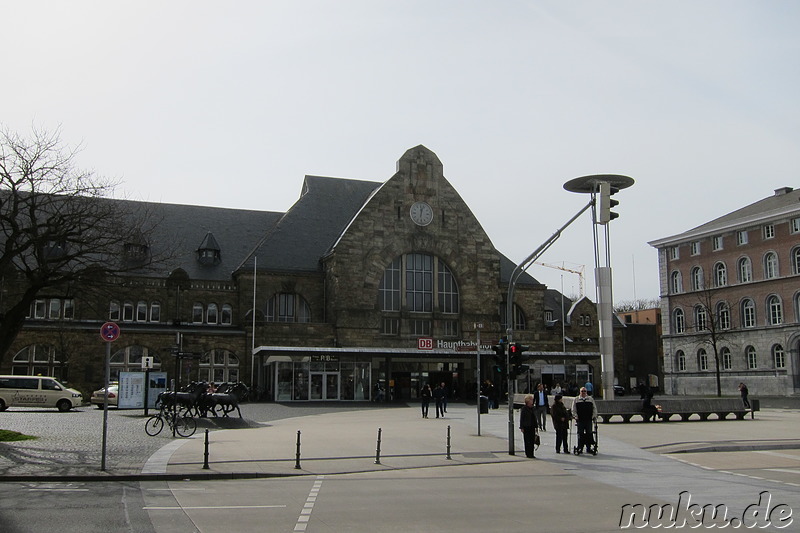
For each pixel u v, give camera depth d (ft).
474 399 209.46
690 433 109.70
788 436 105.09
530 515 45.98
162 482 62.18
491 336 223.30
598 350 241.14
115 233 102.94
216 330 200.13
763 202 294.87
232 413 141.90
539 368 221.66
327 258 215.51
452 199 226.99
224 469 68.08
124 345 189.47
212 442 90.43
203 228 227.81
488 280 226.99
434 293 221.05
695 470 72.02
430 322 219.20
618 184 133.49
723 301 284.61
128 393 148.56
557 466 74.69
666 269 309.42
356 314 209.26
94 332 186.29
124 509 47.55
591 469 72.64
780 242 264.52
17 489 56.95
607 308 140.26
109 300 121.80
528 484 61.57
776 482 62.64
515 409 163.12
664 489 58.08
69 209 102.27
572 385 192.03
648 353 297.94
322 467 71.77
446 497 53.72
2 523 42.29
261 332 200.03
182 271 206.28
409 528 41.70
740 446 92.68
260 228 237.04
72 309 193.98
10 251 92.99
